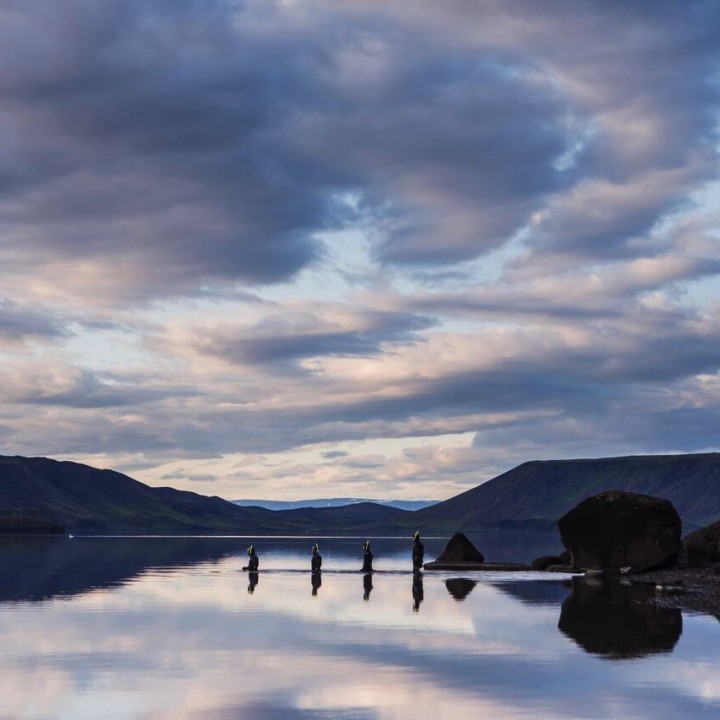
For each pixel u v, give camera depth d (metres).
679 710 20.38
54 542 172.50
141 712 20.25
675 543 72.00
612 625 35.41
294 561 92.50
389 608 41.91
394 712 20.20
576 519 74.31
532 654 27.89
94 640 30.92
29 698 21.64
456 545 85.31
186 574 67.75
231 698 21.58
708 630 33.81
